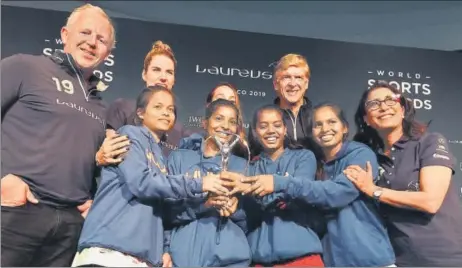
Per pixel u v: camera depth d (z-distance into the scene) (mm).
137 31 2107
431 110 2135
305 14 2324
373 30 2293
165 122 1868
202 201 1759
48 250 1741
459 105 2170
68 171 1787
